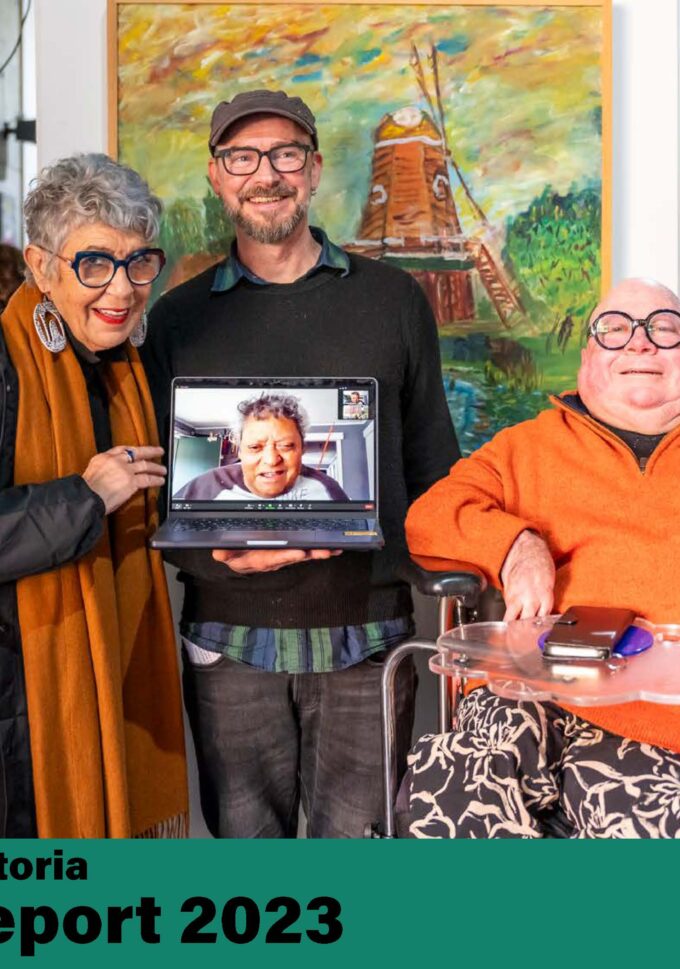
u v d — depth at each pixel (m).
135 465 1.68
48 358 1.68
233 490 1.85
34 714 1.64
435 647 1.56
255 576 1.91
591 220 2.25
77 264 1.62
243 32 2.20
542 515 1.82
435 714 2.36
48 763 1.65
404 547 1.96
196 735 2.03
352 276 1.99
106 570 1.73
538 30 2.22
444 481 1.87
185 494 1.85
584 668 1.42
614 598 1.73
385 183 2.24
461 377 2.28
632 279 1.85
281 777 2.02
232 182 1.93
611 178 2.24
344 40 2.21
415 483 2.08
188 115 2.21
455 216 2.25
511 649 1.52
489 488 1.85
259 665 1.93
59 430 1.66
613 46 2.26
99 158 1.67
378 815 2.00
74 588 1.68
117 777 1.70
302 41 2.21
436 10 2.21
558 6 2.22
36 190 1.65
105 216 1.61
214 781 2.01
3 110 2.54
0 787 1.63
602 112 2.23
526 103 2.23
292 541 1.69
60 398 1.68
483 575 1.72
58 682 1.67
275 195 1.91
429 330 2.04
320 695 1.99
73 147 2.25
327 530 1.78
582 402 1.88
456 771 1.53
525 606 1.65
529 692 1.35
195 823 2.31
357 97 2.22
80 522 1.59
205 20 2.20
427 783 1.54
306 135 1.96
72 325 1.69
